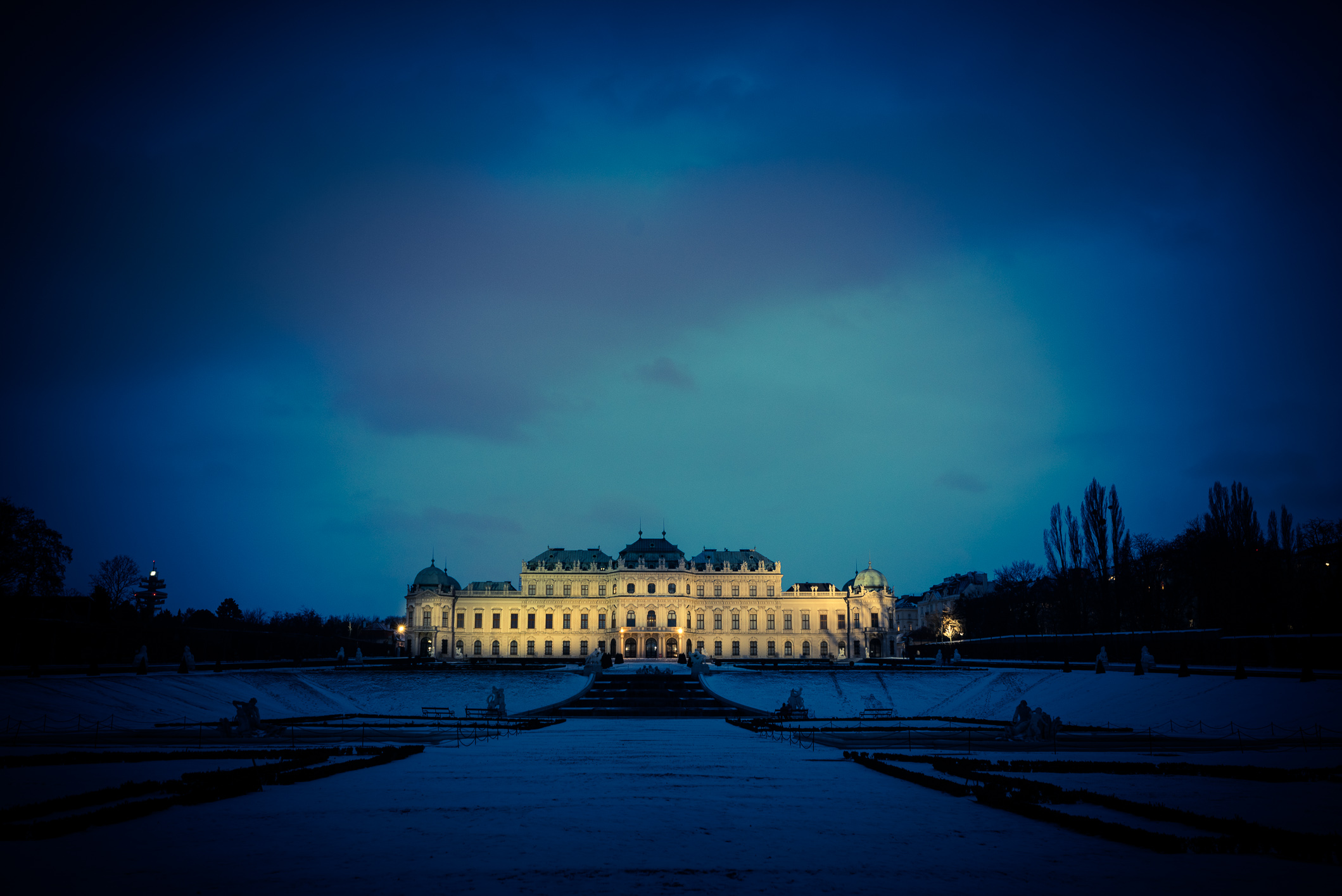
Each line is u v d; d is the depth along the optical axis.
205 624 187.62
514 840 26.30
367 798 34.56
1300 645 94.00
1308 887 20.97
